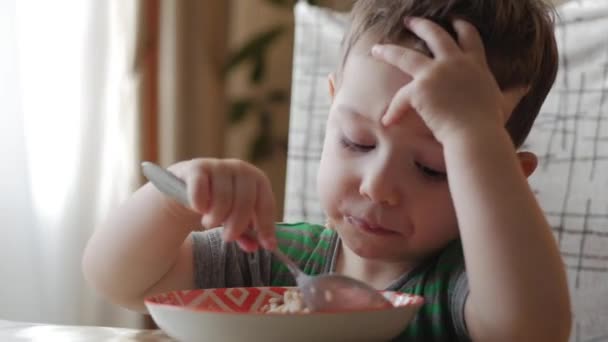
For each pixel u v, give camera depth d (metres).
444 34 0.82
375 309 0.63
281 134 3.03
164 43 2.50
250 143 2.99
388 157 0.82
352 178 0.85
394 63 0.80
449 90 0.76
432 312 0.88
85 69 2.18
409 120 0.81
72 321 2.15
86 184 2.19
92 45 2.20
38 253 2.08
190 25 2.61
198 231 1.08
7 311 2.02
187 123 2.57
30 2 2.07
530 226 0.72
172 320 0.66
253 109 2.96
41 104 2.10
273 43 2.96
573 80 1.28
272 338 0.62
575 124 1.27
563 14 1.31
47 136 2.11
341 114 0.86
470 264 0.73
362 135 0.84
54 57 2.12
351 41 0.93
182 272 1.01
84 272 0.96
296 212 1.45
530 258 0.71
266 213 0.79
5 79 1.99
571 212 1.24
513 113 1.00
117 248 0.93
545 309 0.70
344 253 1.02
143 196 0.93
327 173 0.88
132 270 0.93
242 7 2.97
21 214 2.02
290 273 1.04
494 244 0.71
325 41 1.48
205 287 1.02
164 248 0.93
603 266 1.21
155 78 2.40
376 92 0.84
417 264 0.94
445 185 0.84
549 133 1.28
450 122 0.75
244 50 2.80
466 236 0.73
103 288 0.95
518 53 0.95
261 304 0.85
